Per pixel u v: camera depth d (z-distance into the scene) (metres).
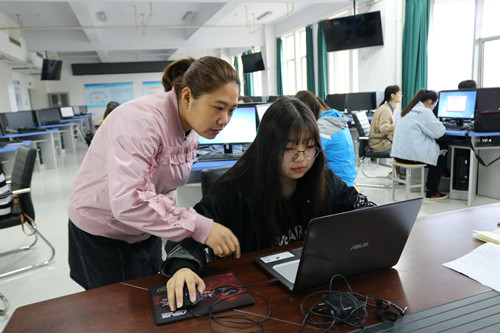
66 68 16.91
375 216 0.89
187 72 1.06
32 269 2.71
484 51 5.87
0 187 2.51
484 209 1.52
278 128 1.08
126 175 0.96
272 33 11.51
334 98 6.88
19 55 10.43
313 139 1.11
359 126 4.77
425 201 3.95
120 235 1.34
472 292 0.91
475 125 3.53
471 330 0.75
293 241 1.30
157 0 6.55
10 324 0.83
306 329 0.78
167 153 1.15
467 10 5.98
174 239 0.96
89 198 1.23
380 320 0.81
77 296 0.95
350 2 7.28
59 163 7.66
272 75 11.73
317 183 1.22
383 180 4.96
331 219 0.82
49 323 0.83
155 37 10.97
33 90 16.78
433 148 3.76
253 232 1.25
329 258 0.88
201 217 0.98
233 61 15.74
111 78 17.25
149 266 1.44
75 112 13.98
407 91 6.44
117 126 1.02
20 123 6.93
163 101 1.12
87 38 10.67
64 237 3.33
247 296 0.91
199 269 1.02
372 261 0.97
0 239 3.35
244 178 1.22
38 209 4.28
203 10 8.90
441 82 6.55
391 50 6.78
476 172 3.91
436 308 0.84
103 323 0.83
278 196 1.17
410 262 1.08
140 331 0.79
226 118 1.05
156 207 0.95
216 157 2.76
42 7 8.48
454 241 1.21
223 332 0.78
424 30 6.09
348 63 9.20
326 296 0.86
